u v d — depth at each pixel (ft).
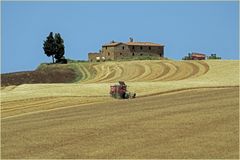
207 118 283.59
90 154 220.23
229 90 420.36
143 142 237.45
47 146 242.17
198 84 499.51
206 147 219.61
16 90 545.85
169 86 483.10
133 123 285.84
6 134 279.90
